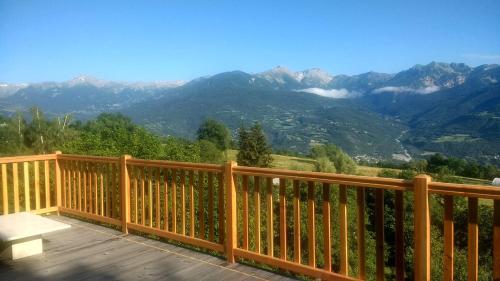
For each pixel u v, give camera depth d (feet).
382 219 10.37
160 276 12.73
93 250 15.31
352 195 57.88
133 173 17.25
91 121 174.60
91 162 19.17
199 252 14.92
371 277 52.65
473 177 188.34
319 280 11.78
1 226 14.66
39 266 13.73
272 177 12.58
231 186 13.57
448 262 9.37
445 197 9.37
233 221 13.69
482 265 63.16
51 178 28.37
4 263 14.01
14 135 111.65
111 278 12.65
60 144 99.30
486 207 64.95
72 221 19.62
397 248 10.07
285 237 12.51
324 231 11.59
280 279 12.32
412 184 9.62
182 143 93.56
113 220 18.04
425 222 9.41
